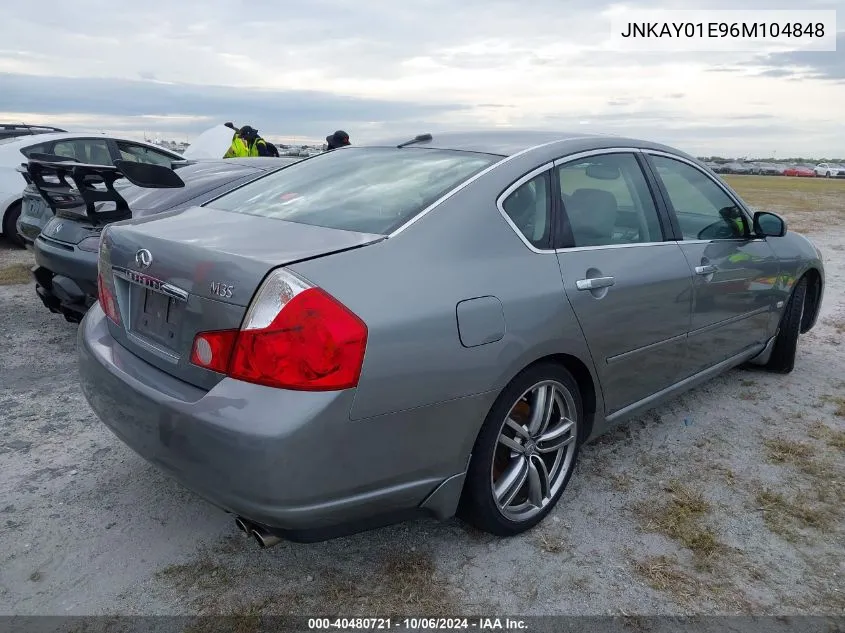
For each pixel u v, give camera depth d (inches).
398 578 96.5
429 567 99.0
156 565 98.2
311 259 82.1
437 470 90.0
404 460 85.9
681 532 108.6
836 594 96.0
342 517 83.2
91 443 134.1
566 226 109.6
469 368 89.0
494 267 95.5
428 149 121.5
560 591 94.7
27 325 209.0
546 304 99.3
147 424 86.5
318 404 76.9
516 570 98.8
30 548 101.0
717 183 148.8
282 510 78.2
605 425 121.0
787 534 109.4
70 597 91.4
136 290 97.3
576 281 105.4
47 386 162.2
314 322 77.2
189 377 85.7
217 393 79.7
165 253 90.6
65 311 183.5
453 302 88.0
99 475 122.1
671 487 122.6
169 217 110.7
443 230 93.7
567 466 113.2
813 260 176.2
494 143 119.5
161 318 91.5
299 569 98.1
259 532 85.7
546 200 108.5
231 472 77.8
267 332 77.4
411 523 109.6
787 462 133.0
